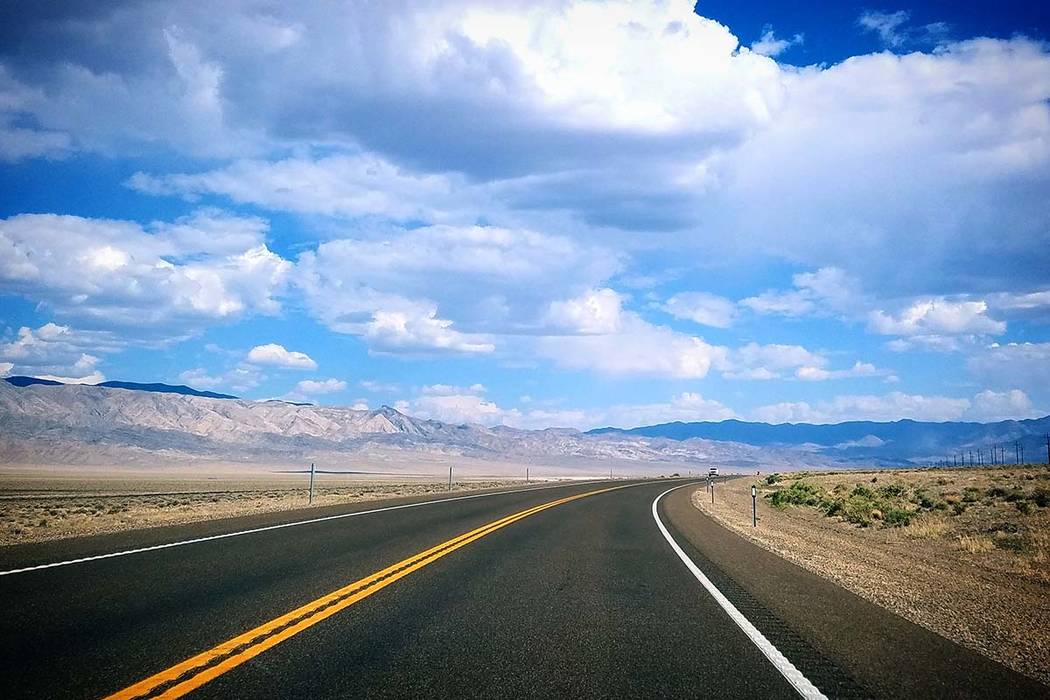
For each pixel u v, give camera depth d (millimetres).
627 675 6926
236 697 6012
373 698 6090
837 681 6852
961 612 10734
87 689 6074
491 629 8633
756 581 12891
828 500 39938
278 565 12922
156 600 9625
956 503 32531
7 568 11766
